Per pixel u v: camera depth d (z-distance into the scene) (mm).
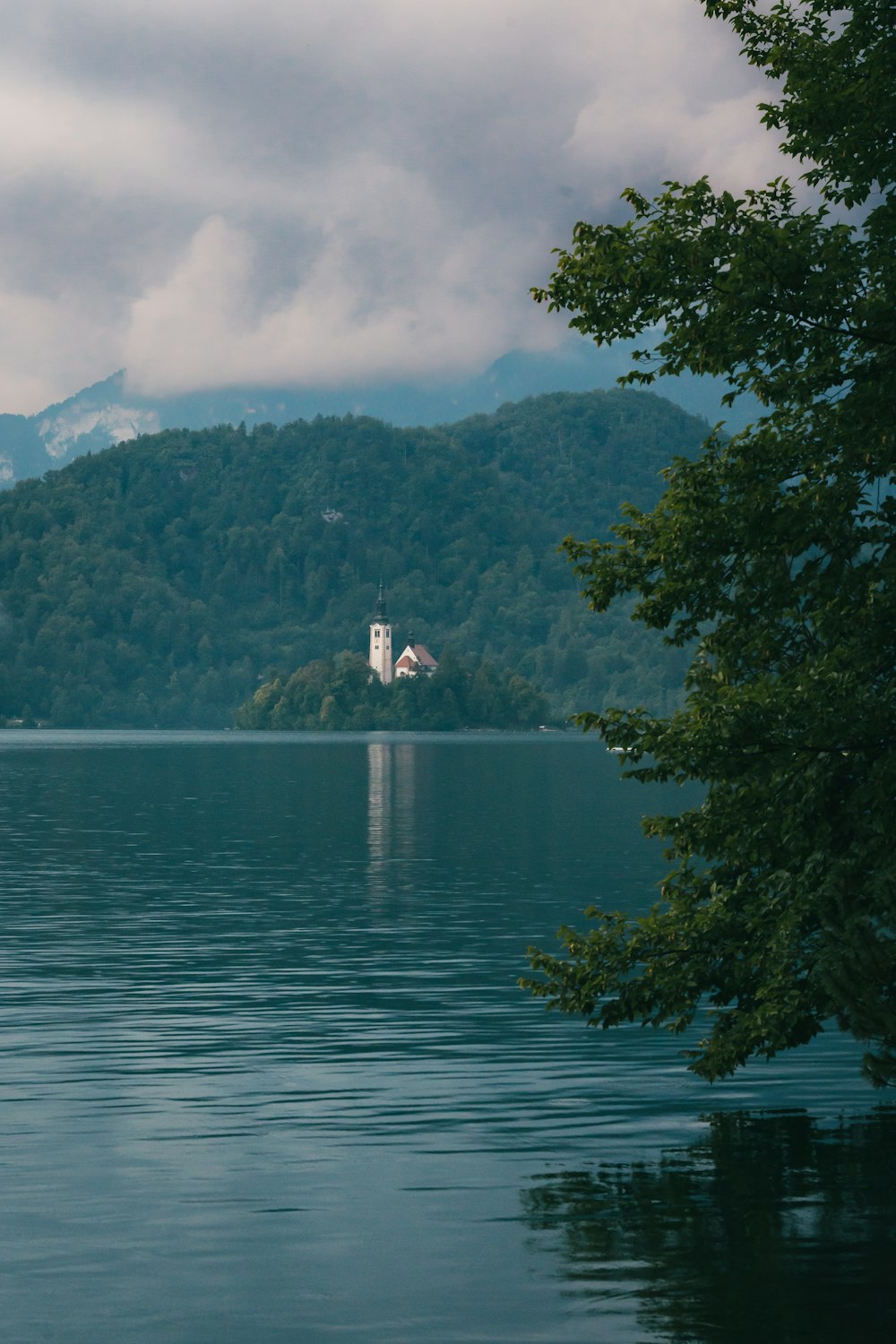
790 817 20781
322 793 122750
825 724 20031
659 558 21781
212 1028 30750
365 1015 31984
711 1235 18547
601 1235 18609
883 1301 16281
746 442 21844
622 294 20719
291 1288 16938
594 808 103375
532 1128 23703
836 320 20188
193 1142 22828
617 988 23172
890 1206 19656
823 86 20391
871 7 20234
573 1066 27703
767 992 21172
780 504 21359
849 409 20031
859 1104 25172
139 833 81250
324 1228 18969
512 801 112375
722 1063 22203
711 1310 16094
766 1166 21609
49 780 143875
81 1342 15523
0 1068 27344
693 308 20469
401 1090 25969
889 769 19719
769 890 22531
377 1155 22203
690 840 22125
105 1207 19828
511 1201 20047
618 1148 22641
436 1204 19891
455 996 34031
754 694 20562
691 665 22938
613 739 21578
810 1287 16719
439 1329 15758
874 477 21047
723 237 19875
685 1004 22812
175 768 176500
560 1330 15656
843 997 20094
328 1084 26328
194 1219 19359
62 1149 22484
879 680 21031
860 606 20812
